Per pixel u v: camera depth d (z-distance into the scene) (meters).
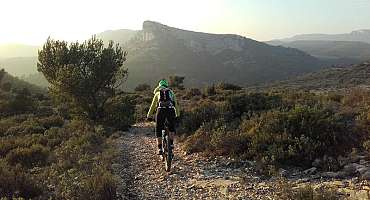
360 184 7.28
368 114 10.35
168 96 10.22
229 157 10.46
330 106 13.14
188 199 7.43
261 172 8.94
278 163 9.27
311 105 13.58
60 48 24.02
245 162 9.84
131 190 8.29
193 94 45.62
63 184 7.74
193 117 15.21
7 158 11.07
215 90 43.84
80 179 8.09
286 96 17.86
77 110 23.03
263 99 16.42
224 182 8.42
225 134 11.57
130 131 21.36
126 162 11.54
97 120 22.47
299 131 10.32
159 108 10.13
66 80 22.19
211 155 10.94
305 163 9.20
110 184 7.54
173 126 10.17
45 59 24.20
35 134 16.28
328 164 8.71
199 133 12.78
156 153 12.81
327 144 9.68
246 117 13.45
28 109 32.38
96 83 23.17
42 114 28.14
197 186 8.24
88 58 23.55
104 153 11.80
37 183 7.92
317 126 10.21
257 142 10.38
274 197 7.04
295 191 6.68
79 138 14.30
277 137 10.21
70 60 23.67
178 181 8.83
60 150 12.16
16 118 24.98
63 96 22.95
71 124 19.47
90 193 7.29
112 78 24.22
